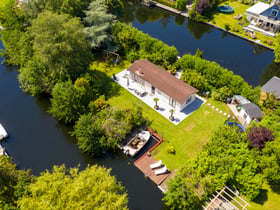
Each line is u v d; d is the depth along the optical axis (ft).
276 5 201.26
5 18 183.62
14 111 145.79
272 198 97.66
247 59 189.26
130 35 183.93
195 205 92.84
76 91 131.85
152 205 99.76
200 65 153.48
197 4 236.02
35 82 148.46
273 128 112.27
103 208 71.05
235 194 94.99
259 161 101.14
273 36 208.33
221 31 226.38
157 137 125.39
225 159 98.53
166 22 246.47
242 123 130.82
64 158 120.06
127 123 121.19
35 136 130.93
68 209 69.67
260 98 141.79
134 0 292.81
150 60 176.96
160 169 109.81
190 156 115.85
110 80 162.40
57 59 140.26
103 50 188.24
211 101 146.30
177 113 138.72
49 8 179.11
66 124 137.59
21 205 73.72
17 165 115.55
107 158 119.44
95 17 175.52
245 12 245.45
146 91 155.12
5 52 181.78
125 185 107.04
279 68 180.14
